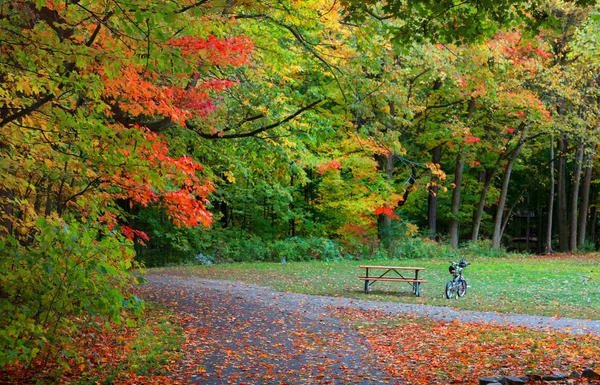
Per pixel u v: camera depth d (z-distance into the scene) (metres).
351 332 11.90
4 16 7.24
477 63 19.09
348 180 31.67
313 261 29.66
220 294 16.92
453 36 9.38
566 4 30.14
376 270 25.16
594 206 48.62
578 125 34.31
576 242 41.28
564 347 9.88
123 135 7.41
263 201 34.31
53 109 7.40
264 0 11.27
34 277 7.18
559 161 41.72
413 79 29.14
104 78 8.11
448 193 39.59
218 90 12.05
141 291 16.75
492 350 9.85
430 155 37.12
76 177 9.38
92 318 8.49
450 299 16.97
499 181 46.44
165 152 8.76
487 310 15.02
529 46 29.64
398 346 10.52
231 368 8.86
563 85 32.06
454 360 9.26
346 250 32.16
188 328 11.86
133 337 10.45
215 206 34.16
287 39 15.68
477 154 38.00
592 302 16.31
